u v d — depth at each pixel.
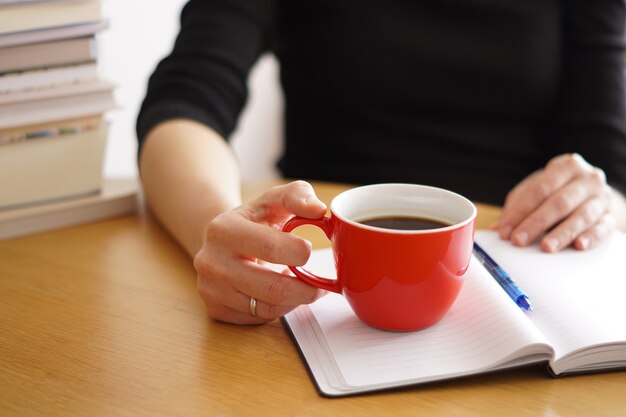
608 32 1.38
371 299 0.67
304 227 0.99
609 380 0.65
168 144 1.01
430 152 1.36
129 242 0.95
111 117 1.94
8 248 0.93
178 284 0.83
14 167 0.96
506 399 0.62
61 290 0.82
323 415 0.59
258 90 2.42
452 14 1.34
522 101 1.36
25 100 0.94
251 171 2.50
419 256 0.64
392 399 0.62
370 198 0.74
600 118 1.31
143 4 1.94
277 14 1.40
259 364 0.67
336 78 1.35
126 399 0.62
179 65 1.17
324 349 0.68
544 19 1.35
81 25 0.97
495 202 1.31
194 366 0.67
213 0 1.27
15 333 0.73
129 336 0.72
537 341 0.63
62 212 0.99
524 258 0.83
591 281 0.77
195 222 0.86
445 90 1.35
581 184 0.91
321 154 1.39
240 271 0.71
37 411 0.60
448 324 0.71
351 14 1.33
